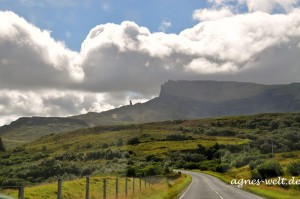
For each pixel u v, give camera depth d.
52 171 110.94
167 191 42.59
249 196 40.03
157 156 173.62
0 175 109.06
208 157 180.12
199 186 62.09
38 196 23.16
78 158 158.00
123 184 43.31
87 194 21.41
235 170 121.25
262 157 137.75
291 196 39.53
